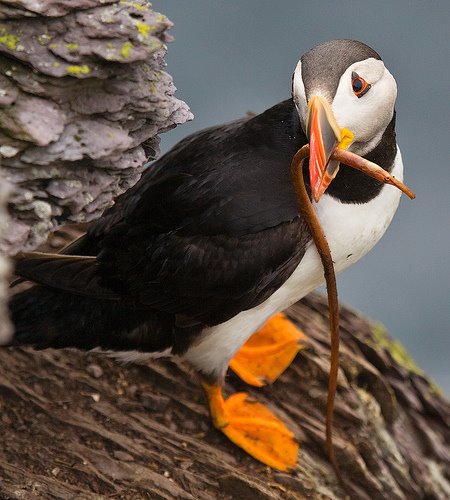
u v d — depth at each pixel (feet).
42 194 23.63
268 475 30.91
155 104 24.53
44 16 22.17
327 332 36.78
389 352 38.63
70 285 27.32
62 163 23.58
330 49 25.55
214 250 27.50
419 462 35.96
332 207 28.02
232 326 29.55
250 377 33.42
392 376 37.91
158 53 24.70
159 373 32.27
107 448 29.22
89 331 28.99
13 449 28.14
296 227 27.63
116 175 24.95
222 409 31.30
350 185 27.86
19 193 23.20
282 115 28.55
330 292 28.19
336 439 32.65
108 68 23.15
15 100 22.57
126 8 23.26
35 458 28.07
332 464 32.35
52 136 22.65
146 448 29.86
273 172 27.76
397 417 36.60
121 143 23.91
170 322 29.37
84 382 31.14
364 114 25.52
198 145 29.01
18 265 26.61
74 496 27.12
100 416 30.27
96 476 28.02
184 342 29.71
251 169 27.76
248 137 28.48
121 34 22.82
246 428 31.73
